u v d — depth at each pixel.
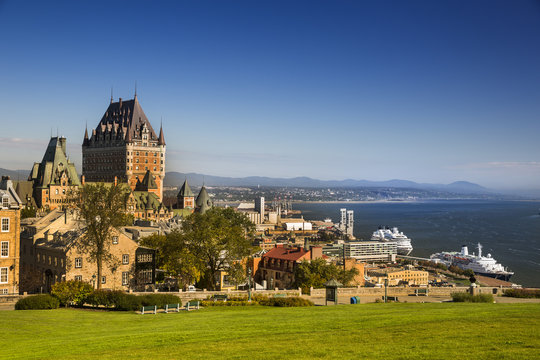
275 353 31.52
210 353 32.28
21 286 97.38
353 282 119.31
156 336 38.78
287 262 120.56
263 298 66.19
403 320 41.41
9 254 88.31
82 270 93.88
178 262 96.69
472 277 68.62
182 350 33.47
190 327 43.34
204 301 65.00
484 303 56.72
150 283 102.75
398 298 69.88
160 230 145.12
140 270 101.19
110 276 96.94
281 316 48.72
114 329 45.34
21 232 110.56
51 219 116.69
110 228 95.62
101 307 63.56
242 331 39.62
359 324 40.41
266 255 129.12
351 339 34.72
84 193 92.06
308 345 33.38
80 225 107.56
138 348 34.75
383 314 46.41
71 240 94.69
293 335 37.06
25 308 60.34
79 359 31.98
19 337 42.59
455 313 44.88
